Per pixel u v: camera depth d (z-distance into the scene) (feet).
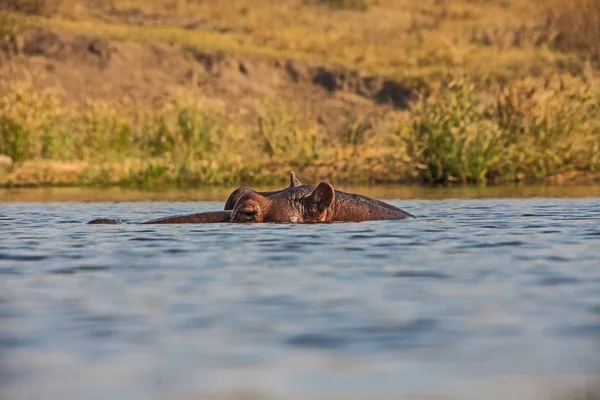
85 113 281.13
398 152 256.32
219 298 68.69
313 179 249.34
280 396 45.65
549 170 244.63
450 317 61.82
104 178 248.93
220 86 362.12
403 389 46.68
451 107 246.27
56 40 370.53
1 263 86.43
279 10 456.04
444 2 464.24
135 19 429.79
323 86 370.73
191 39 392.06
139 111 293.84
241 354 53.52
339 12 463.01
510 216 129.80
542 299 67.21
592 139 249.75
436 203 159.74
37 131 270.46
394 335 57.31
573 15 414.00
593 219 124.47
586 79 287.48
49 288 73.26
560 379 48.06
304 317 62.28
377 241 99.66
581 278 75.61
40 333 58.49
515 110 250.78
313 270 80.94
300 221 118.93
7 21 381.40
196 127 273.54
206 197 192.13
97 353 53.93
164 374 49.73
